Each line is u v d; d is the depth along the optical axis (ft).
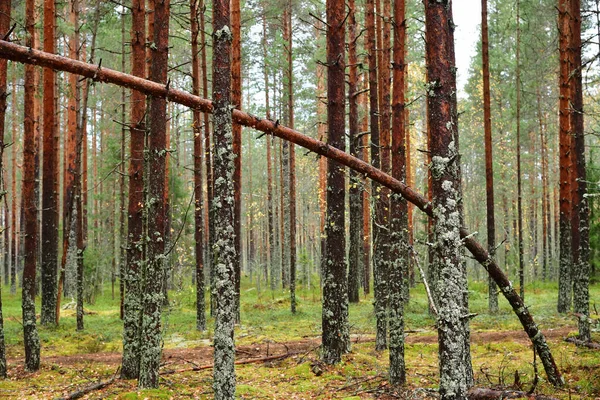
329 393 28.48
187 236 85.76
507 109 102.68
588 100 112.88
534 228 124.26
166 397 26.91
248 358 39.40
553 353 35.91
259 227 161.48
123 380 31.73
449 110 16.01
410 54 73.77
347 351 35.88
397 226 29.43
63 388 30.91
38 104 87.20
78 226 56.08
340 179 33.91
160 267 28.43
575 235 39.52
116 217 99.09
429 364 36.11
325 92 97.35
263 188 164.55
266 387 30.66
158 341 28.71
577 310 37.88
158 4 29.27
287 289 100.48
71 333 53.57
